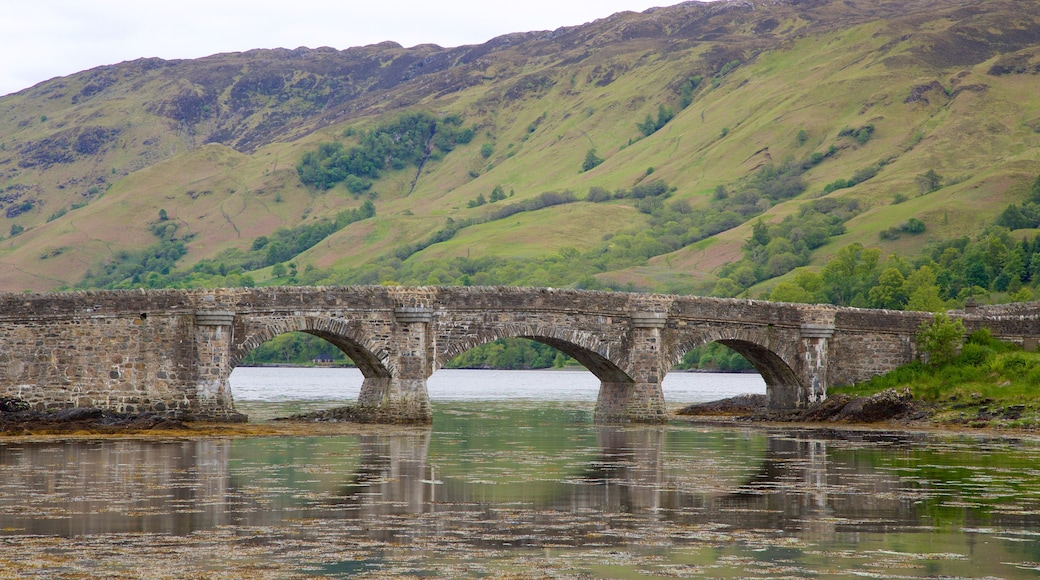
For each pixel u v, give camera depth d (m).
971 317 85.50
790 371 81.62
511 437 65.31
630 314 76.06
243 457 51.81
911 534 34.62
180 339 64.69
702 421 81.38
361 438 62.38
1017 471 49.28
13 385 61.38
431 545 32.41
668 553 31.72
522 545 32.50
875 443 62.53
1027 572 29.95
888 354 83.88
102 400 62.91
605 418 78.00
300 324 67.44
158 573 28.80
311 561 30.28
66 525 34.59
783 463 51.97
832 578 29.22
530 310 72.81
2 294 61.41
